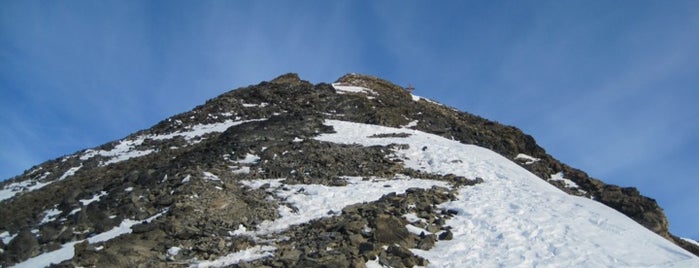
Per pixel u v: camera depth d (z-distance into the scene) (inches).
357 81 2399.1
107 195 904.3
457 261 630.5
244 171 1023.0
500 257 641.6
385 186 938.7
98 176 1259.2
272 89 1982.0
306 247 647.8
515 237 698.8
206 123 1675.7
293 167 1054.4
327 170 1048.2
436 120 1803.6
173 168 1026.7
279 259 612.7
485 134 1772.9
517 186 964.6
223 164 1052.5
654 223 1246.9
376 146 1232.8
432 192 886.4
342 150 1182.9
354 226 701.3
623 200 1316.4
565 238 694.5
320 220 765.9
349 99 1872.5
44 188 1246.3
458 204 831.1
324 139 1291.8
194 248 663.8
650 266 616.4
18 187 1314.0
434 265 621.0
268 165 1057.5
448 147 1266.0
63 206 936.9
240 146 1167.0
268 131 1299.2
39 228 842.8
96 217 809.5
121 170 1274.6
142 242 682.2
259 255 645.9
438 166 1114.1
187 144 1451.8
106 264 620.4
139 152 1453.0
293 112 1729.8
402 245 665.0
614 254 649.6
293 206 844.6
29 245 720.3
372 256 616.7
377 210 766.5
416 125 1708.9
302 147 1178.6
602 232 721.6
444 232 712.4
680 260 633.6
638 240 701.9
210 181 889.5
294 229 744.3
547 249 661.9
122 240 695.1
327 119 1523.1
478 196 878.4
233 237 713.0
